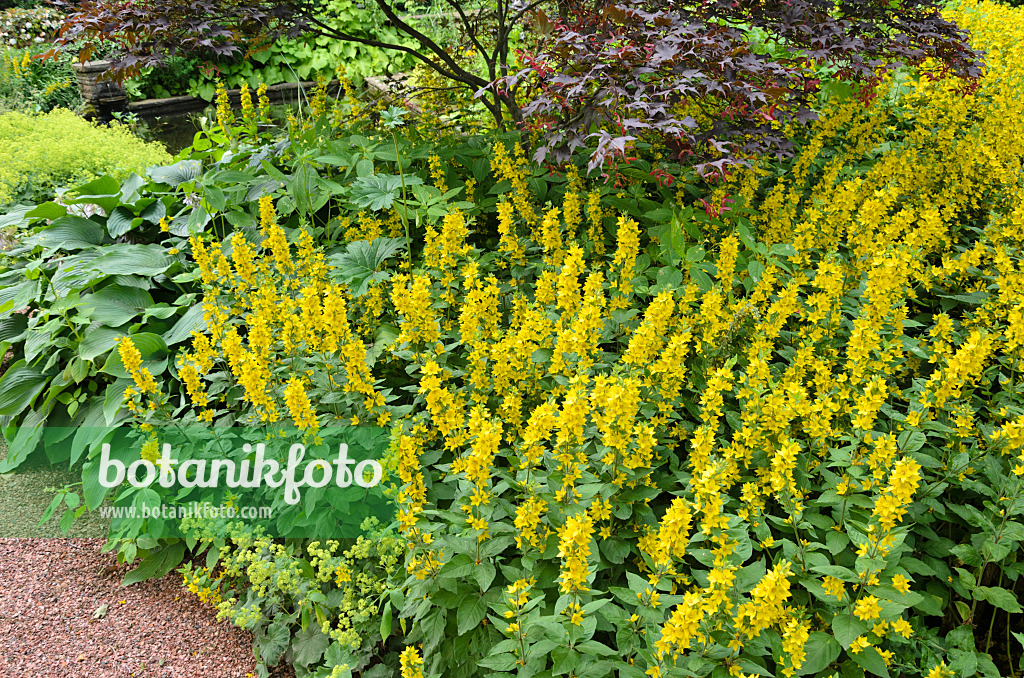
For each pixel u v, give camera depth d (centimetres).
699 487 190
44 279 436
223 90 540
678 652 176
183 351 311
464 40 537
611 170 382
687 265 314
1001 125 454
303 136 478
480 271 358
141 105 1052
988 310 312
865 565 188
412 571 222
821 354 293
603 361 277
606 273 357
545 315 279
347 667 238
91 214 524
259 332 277
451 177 439
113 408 353
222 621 301
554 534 210
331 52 1113
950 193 401
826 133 461
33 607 308
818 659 193
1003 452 244
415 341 277
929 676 200
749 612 170
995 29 622
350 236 403
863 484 222
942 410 268
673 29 323
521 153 405
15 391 397
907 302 364
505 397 261
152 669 277
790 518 219
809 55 348
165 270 411
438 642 220
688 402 273
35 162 628
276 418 274
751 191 391
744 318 290
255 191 454
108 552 343
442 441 274
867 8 396
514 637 189
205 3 386
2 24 974
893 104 542
